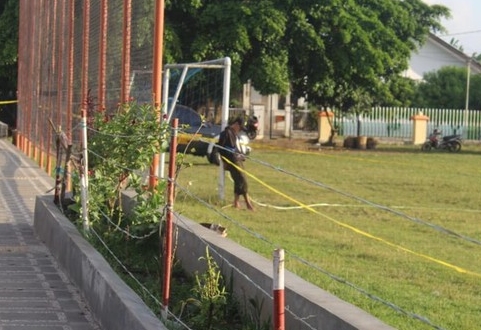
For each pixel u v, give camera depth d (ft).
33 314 50.34
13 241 73.72
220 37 228.22
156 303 48.08
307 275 63.57
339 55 246.27
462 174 178.81
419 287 64.03
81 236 61.57
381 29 255.50
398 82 286.05
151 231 60.39
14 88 265.54
